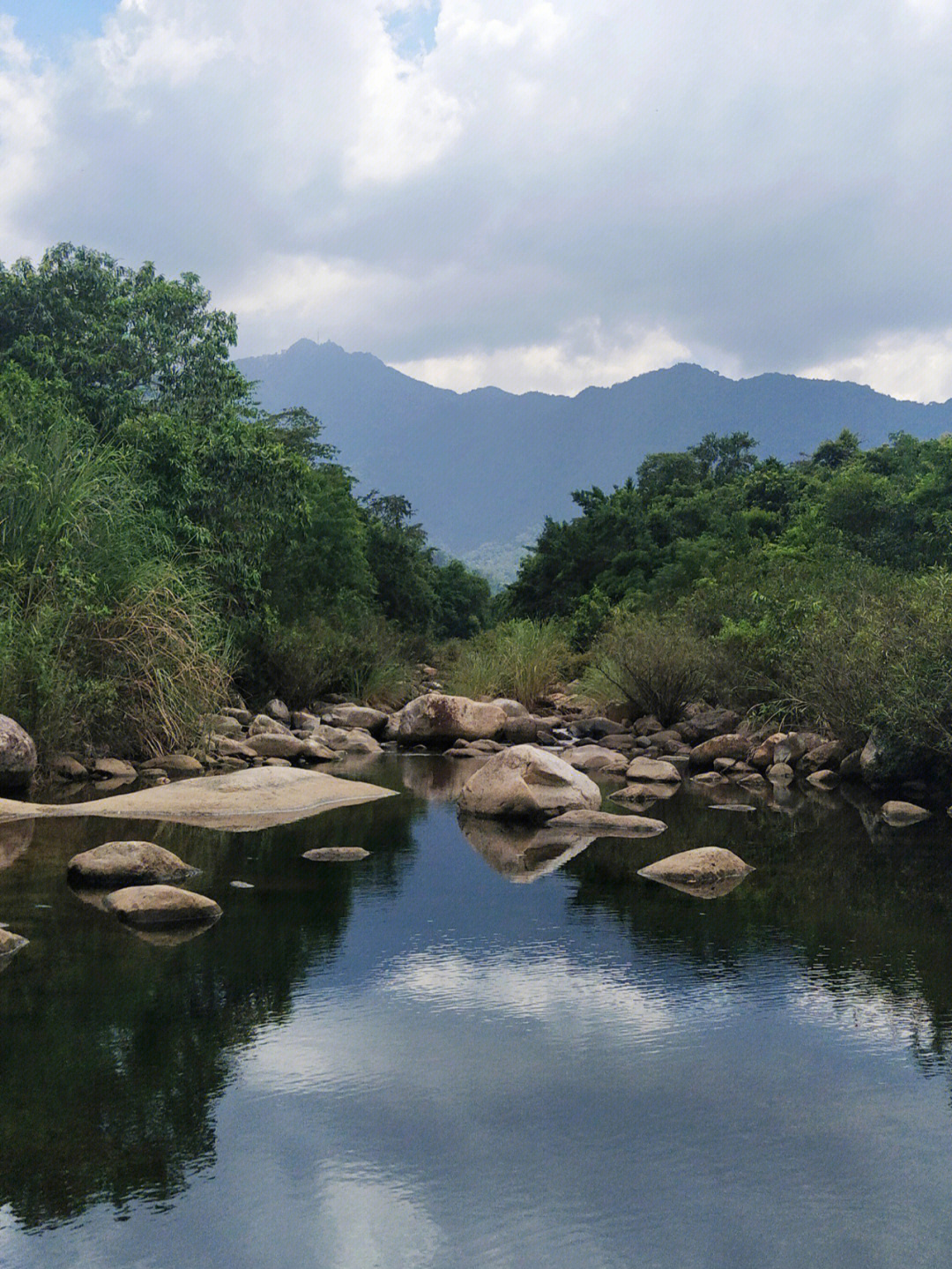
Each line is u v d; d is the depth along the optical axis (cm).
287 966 478
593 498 3922
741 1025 414
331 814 913
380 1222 273
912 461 3347
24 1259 255
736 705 1559
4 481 1124
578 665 2175
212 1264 254
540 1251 260
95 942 506
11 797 938
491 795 914
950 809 939
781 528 3431
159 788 946
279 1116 331
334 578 2769
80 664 1119
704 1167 303
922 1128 328
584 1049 388
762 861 727
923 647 1052
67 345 1681
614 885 652
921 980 469
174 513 1491
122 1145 311
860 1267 254
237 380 1877
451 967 483
